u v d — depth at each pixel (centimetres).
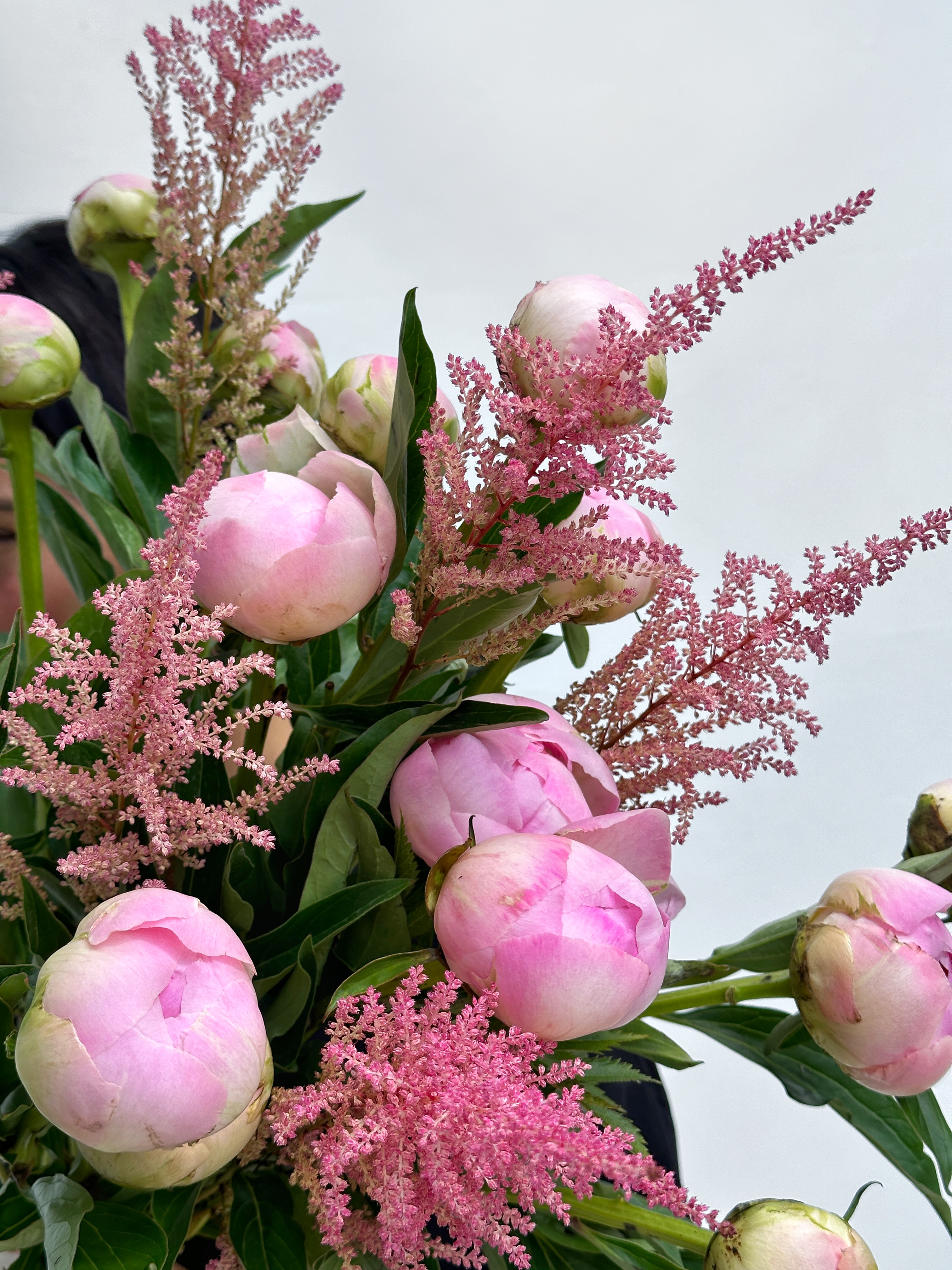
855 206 44
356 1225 47
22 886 48
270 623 48
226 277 63
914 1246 123
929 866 54
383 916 50
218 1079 41
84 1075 41
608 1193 51
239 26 57
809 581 49
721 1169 124
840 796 128
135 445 60
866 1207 123
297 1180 46
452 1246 45
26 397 55
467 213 133
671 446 129
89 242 64
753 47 132
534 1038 44
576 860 46
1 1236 47
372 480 48
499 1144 42
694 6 132
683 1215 42
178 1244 47
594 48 131
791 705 51
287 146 59
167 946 43
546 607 54
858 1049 50
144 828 48
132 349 61
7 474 64
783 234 45
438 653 51
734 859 126
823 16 131
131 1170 45
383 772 49
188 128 58
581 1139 42
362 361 57
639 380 46
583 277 50
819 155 133
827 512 129
